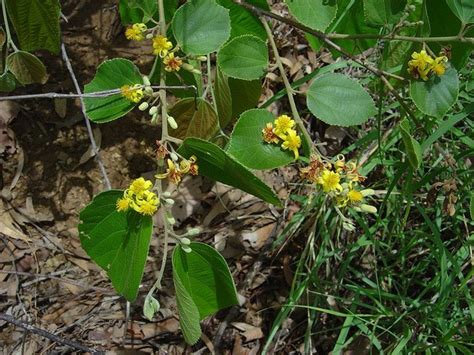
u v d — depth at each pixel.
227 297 0.44
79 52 0.75
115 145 0.74
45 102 0.74
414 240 0.65
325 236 0.66
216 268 0.42
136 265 0.42
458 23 0.47
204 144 0.42
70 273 0.72
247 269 0.73
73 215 0.72
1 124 0.72
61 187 0.73
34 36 0.53
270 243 0.73
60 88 0.74
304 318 0.70
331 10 0.46
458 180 0.64
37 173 0.73
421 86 0.44
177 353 0.69
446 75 0.44
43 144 0.73
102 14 0.76
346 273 0.70
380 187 0.71
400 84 0.54
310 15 0.46
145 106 0.46
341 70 0.74
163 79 0.48
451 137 0.68
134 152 0.74
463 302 0.66
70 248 0.72
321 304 0.69
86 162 0.73
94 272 0.72
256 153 0.43
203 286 0.44
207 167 0.46
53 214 0.72
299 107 0.78
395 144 0.71
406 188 0.61
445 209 0.52
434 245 0.67
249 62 0.47
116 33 0.75
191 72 0.52
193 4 0.46
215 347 0.69
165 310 0.70
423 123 0.61
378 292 0.64
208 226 0.74
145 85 0.46
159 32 0.49
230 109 0.52
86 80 0.74
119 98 0.48
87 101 0.48
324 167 0.42
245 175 0.42
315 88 0.45
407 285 0.66
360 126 0.75
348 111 0.45
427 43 0.48
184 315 0.40
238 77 0.47
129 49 0.75
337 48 0.48
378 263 0.70
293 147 0.42
